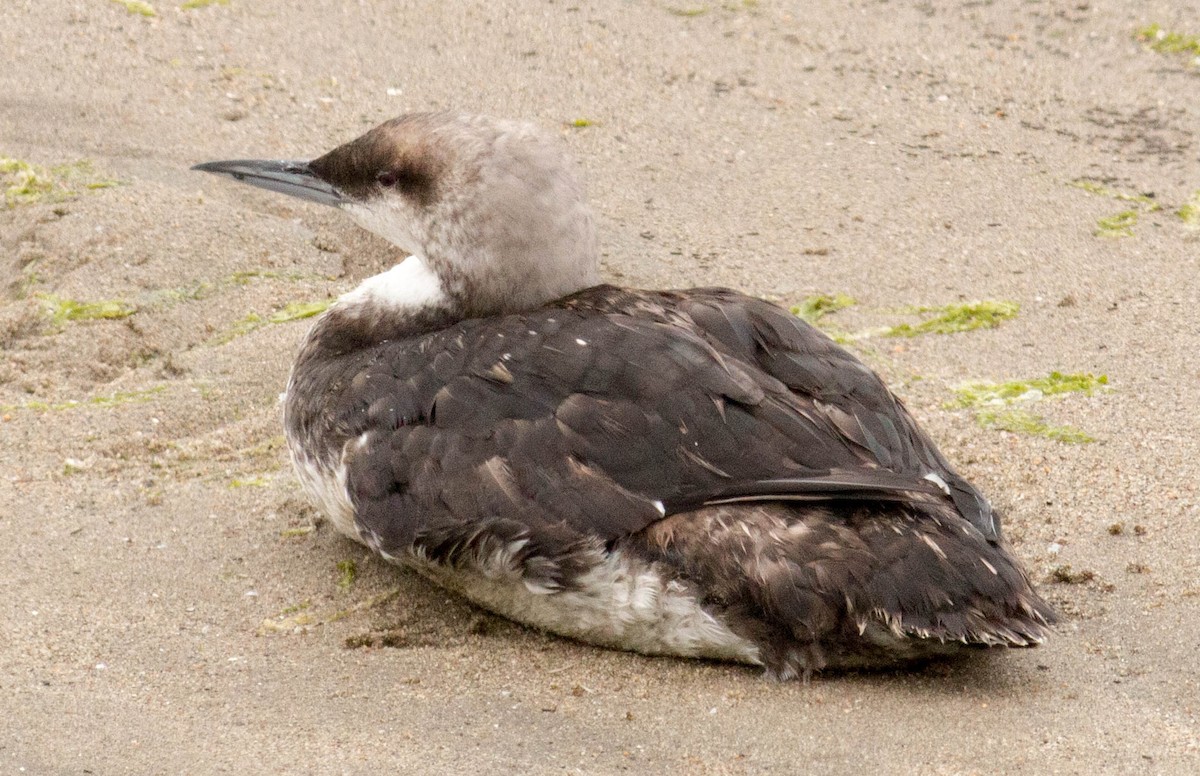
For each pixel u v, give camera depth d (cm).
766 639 792
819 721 770
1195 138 1509
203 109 1453
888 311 1231
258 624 866
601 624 827
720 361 838
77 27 1566
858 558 759
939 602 752
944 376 1147
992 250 1318
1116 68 1636
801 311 1223
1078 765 733
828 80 1589
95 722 759
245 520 973
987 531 804
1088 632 854
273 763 729
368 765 729
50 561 914
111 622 857
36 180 1328
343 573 918
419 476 844
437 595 900
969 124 1523
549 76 1554
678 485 799
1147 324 1213
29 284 1227
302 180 1020
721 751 747
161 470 1030
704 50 1627
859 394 852
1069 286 1267
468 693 800
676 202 1373
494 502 820
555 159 943
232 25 1598
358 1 1659
